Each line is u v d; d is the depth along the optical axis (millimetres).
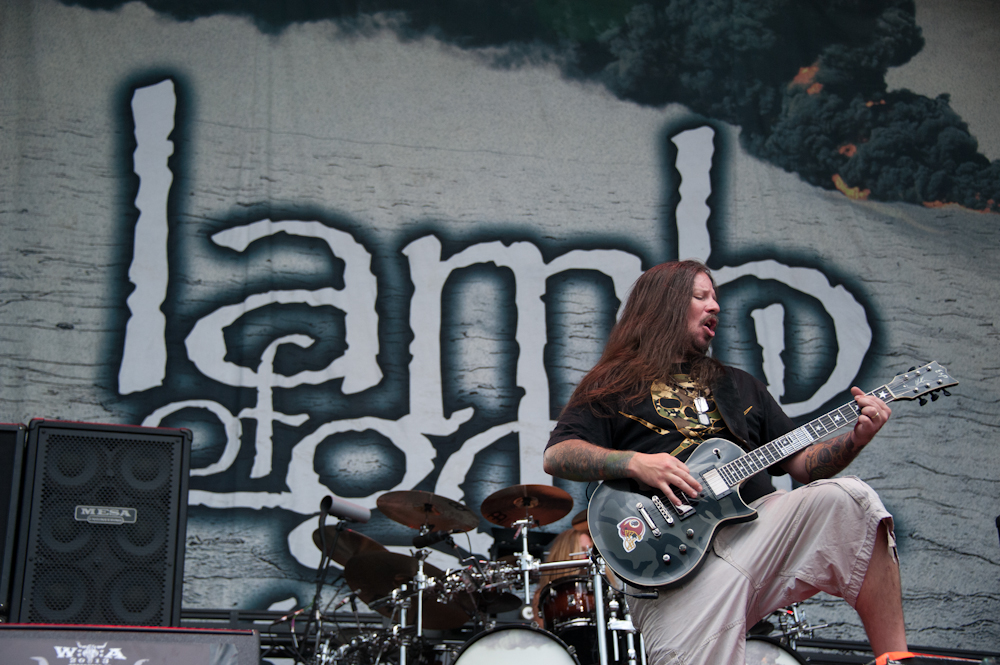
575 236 4824
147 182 4535
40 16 4676
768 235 4930
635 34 5219
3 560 2205
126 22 4770
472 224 4770
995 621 4262
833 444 1949
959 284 4926
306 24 4957
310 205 4656
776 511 1794
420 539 3701
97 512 2314
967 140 5211
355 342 4484
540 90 5059
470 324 4605
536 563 3678
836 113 5188
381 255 4648
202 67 4777
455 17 5121
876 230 5000
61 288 4285
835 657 4090
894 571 1660
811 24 5340
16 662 1604
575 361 4613
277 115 4773
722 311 4770
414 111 4918
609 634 3348
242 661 1718
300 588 4047
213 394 4277
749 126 5121
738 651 1724
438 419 4430
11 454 2283
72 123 4551
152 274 4402
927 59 5344
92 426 2377
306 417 4324
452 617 4066
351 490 4246
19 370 4121
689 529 1829
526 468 4406
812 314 4801
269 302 4469
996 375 4746
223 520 4086
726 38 5266
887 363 4750
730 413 2039
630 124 5062
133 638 1681
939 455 4535
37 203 4383
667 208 4934
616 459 1872
